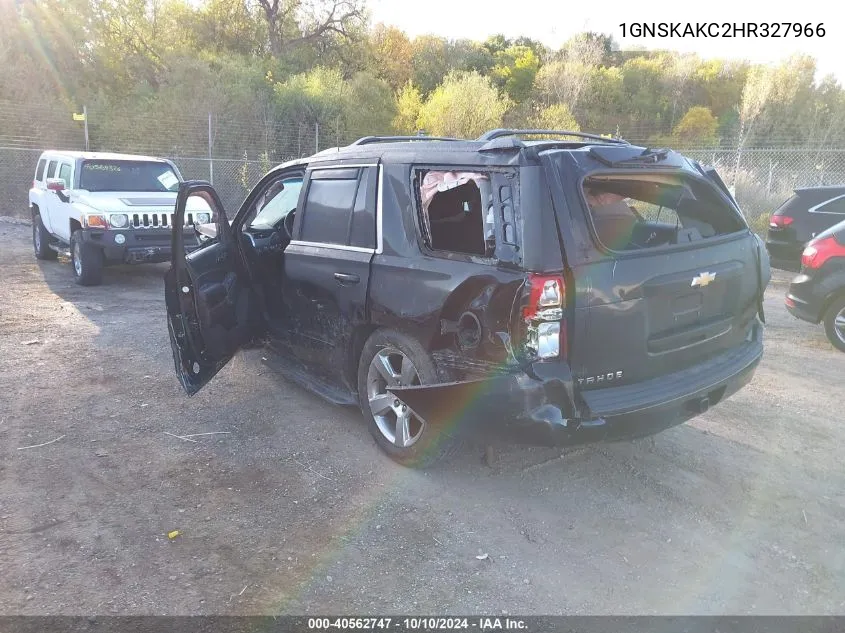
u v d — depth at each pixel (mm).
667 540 3240
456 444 3732
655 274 3227
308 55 33031
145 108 20375
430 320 3428
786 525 3371
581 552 3141
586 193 3746
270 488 3701
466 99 22500
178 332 4469
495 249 3160
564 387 3014
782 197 14156
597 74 36844
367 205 3938
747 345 3955
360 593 2834
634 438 3330
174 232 4262
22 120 18312
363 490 3689
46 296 8516
